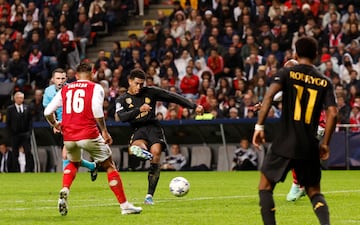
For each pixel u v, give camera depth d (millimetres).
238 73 59844
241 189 36062
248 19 66000
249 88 58625
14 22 73750
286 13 65062
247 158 54281
